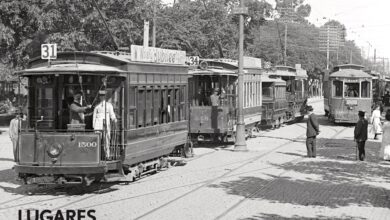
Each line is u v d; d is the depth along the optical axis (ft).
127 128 49.11
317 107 245.24
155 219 36.78
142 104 52.75
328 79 152.35
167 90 59.82
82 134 45.09
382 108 170.19
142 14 124.06
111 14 120.26
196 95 86.89
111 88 48.60
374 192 48.49
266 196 46.11
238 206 41.68
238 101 82.79
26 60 119.55
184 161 68.74
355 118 137.59
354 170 62.90
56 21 116.37
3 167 63.10
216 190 48.75
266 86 122.11
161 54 57.88
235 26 164.55
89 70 45.52
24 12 119.55
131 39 121.39
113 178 47.39
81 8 115.65
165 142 59.47
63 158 45.01
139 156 52.13
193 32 148.66
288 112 141.18
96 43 119.55
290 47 268.82
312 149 75.00
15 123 54.34
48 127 47.21
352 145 93.09
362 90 137.80
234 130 89.61
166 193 47.11
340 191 48.80
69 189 49.26
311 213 39.29
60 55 49.14
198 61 86.69
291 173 59.82
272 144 93.25
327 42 281.54
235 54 160.04
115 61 48.57
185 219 36.91
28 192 47.47
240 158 73.26
